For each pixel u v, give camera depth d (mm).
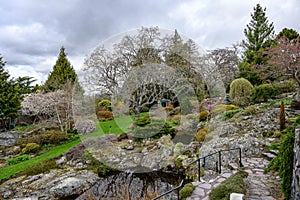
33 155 8211
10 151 8672
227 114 8484
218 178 4262
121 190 5133
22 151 8516
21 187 5617
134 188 5195
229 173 4473
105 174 6367
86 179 5988
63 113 10578
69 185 5562
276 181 3637
